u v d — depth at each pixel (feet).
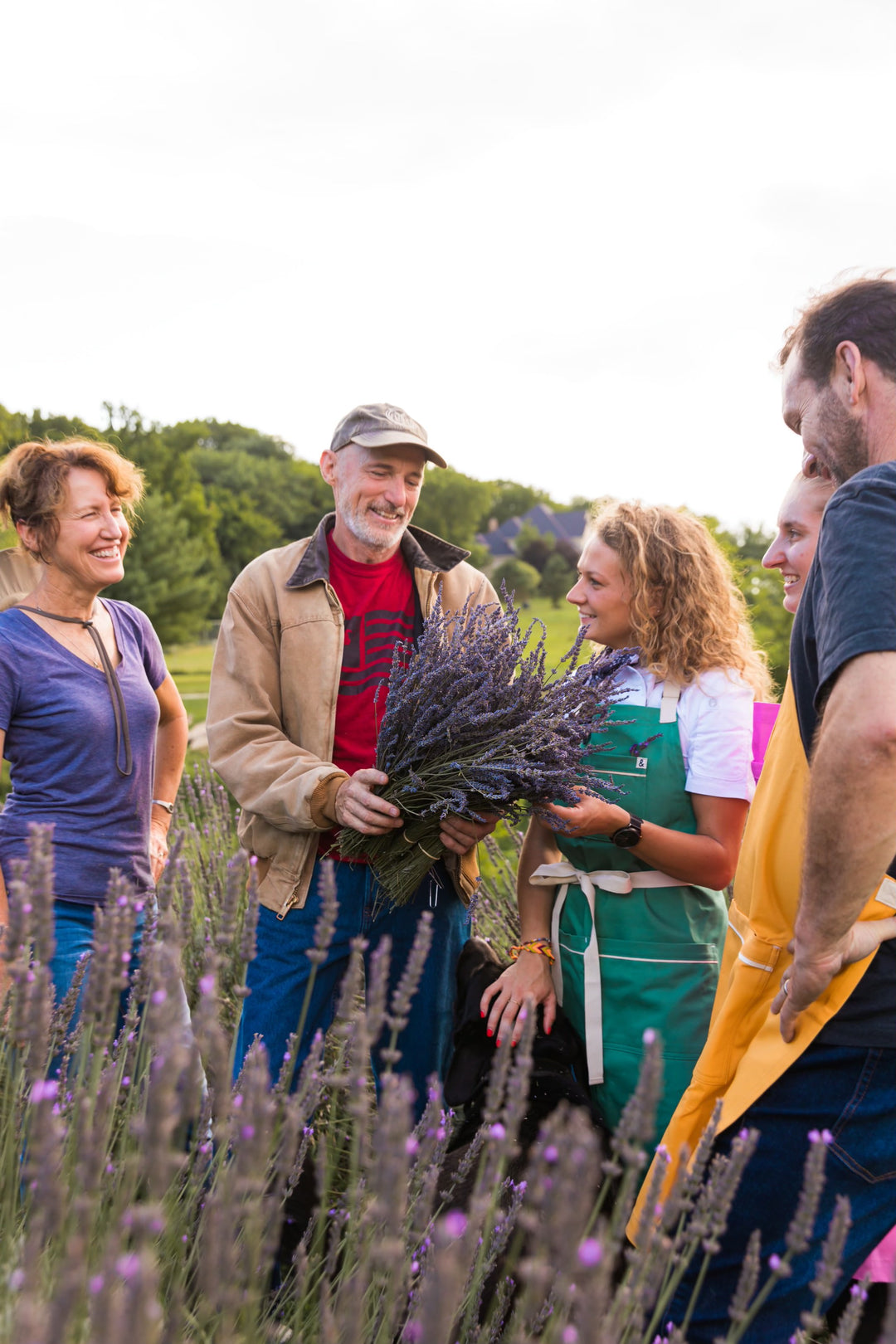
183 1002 4.37
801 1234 3.90
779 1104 5.25
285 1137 4.34
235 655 8.68
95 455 8.35
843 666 4.52
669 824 7.43
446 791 7.51
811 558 6.87
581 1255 2.52
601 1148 6.78
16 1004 4.10
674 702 7.43
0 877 7.64
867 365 5.00
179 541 133.59
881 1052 5.08
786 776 5.57
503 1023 7.28
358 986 4.73
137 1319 2.37
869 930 5.06
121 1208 3.58
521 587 268.21
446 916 8.60
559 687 7.40
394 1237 3.25
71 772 8.08
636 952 7.25
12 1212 4.22
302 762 8.22
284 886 8.46
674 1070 7.09
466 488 333.01
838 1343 4.02
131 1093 4.87
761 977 5.60
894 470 4.77
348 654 8.79
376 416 8.53
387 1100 3.43
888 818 4.48
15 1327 2.84
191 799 15.49
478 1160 6.48
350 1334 3.41
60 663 8.18
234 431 318.65
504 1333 4.71
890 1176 5.13
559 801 7.36
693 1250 4.08
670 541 7.43
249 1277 3.58
